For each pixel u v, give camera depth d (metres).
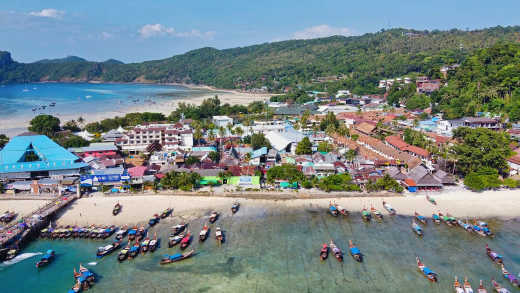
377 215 114.56
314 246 98.81
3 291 81.94
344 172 146.88
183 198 128.75
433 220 113.44
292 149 186.50
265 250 96.94
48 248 99.44
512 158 158.00
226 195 131.50
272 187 137.62
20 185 133.62
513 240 102.00
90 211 118.62
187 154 176.88
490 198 128.38
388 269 88.44
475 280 84.44
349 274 86.62
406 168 156.50
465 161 143.12
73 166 146.50
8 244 97.50
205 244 99.94
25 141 166.12
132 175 138.50
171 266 90.19
